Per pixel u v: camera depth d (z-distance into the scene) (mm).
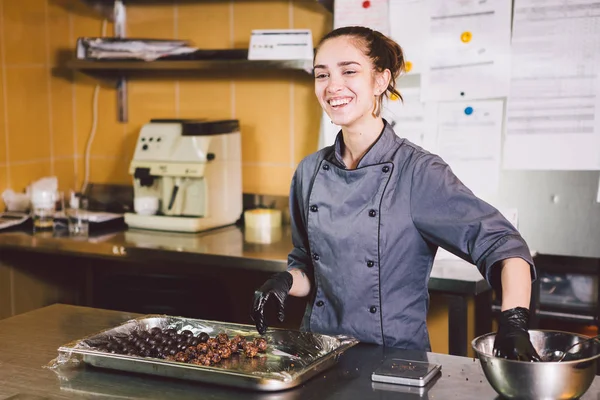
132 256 3355
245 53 3604
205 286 3527
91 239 3521
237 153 3842
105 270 4117
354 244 2104
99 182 4391
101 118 4340
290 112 3885
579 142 3189
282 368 1850
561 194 3242
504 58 3283
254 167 4008
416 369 1823
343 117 2059
